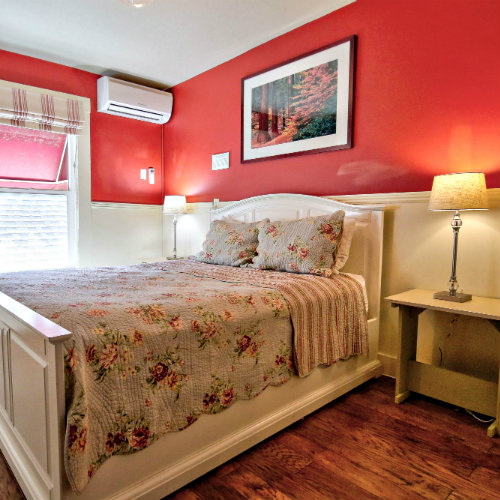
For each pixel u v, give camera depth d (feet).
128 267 9.05
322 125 9.43
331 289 7.02
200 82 12.79
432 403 7.20
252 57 11.02
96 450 3.93
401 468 5.26
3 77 10.85
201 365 4.96
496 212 6.86
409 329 7.32
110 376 4.08
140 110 13.21
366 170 8.70
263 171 10.97
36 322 3.98
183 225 13.82
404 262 8.14
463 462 5.40
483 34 6.93
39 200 11.90
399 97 8.10
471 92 7.12
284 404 6.21
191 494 4.73
